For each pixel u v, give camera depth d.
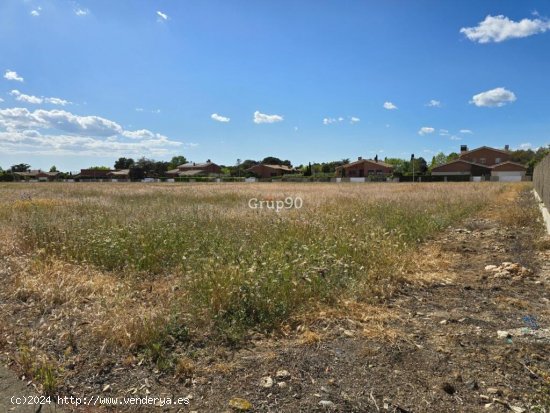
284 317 3.93
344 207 11.72
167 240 6.35
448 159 92.38
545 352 3.28
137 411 2.57
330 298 4.40
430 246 7.48
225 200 16.28
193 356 3.23
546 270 5.86
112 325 3.56
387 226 8.44
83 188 29.81
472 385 2.79
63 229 7.23
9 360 3.19
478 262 6.44
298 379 2.91
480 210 13.43
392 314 4.12
